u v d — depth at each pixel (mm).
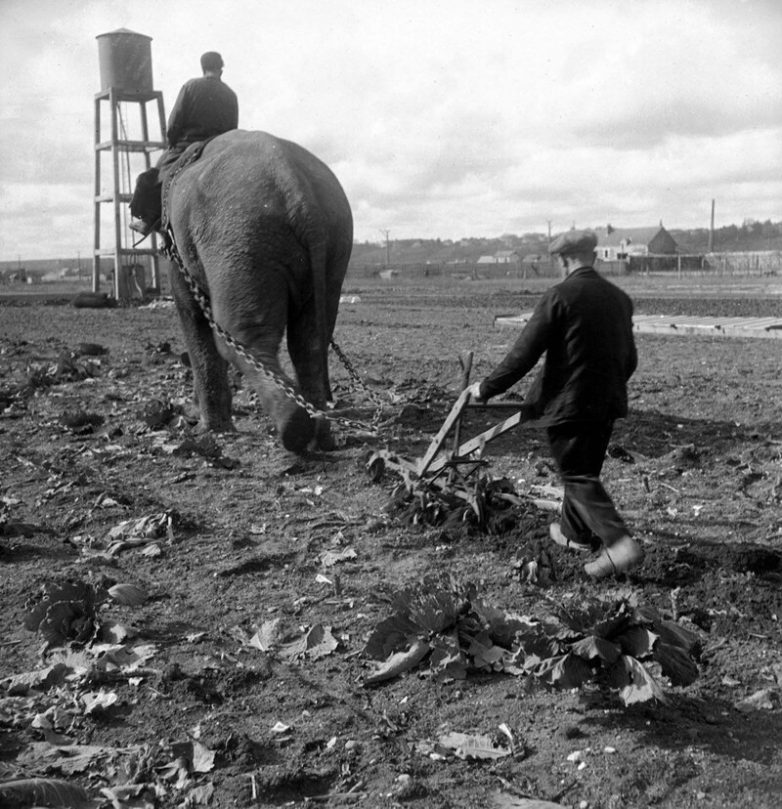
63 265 177000
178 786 4188
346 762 4355
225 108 10758
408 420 11391
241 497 8430
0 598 6262
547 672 4730
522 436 10555
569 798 4078
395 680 5113
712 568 6309
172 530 7395
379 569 6652
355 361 17703
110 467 9555
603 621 4738
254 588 6383
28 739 4578
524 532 6973
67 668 5258
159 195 10891
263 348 9250
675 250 141625
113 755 4418
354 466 9117
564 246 6039
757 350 18719
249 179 9352
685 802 4016
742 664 5156
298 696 4957
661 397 12961
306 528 7535
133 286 40062
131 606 6098
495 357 18156
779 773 4191
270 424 11391
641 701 4617
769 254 85125
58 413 12477
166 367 17031
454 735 4527
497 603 5969
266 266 9242
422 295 49188
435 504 7426
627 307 6082
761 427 10875
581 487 6027
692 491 8359
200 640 5605
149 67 37625
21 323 29531
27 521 7848
